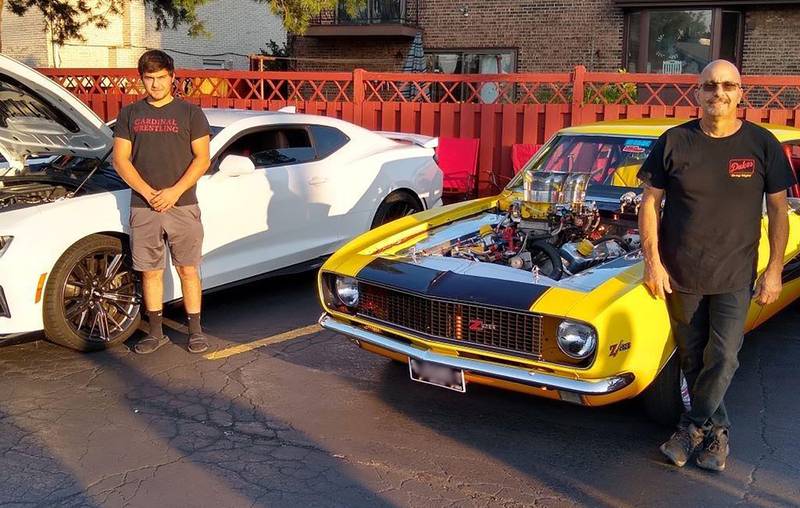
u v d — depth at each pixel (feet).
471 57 60.75
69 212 17.12
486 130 34.17
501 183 33.96
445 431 14.28
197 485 12.28
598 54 56.44
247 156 21.20
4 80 17.46
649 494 12.11
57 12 45.85
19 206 17.38
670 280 12.44
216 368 17.25
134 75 42.75
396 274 14.19
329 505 11.73
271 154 21.84
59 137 19.69
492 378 12.96
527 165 19.51
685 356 12.82
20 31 84.79
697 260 12.02
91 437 13.89
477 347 13.11
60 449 13.42
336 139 23.91
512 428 14.42
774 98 31.55
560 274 14.12
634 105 31.78
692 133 12.00
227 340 19.12
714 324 12.19
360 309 14.84
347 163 23.59
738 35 53.47
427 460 13.17
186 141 17.25
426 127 35.50
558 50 57.62
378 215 24.54
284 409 15.17
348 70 64.34
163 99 17.16
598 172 18.24
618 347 12.14
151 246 17.39
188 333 19.17
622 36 55.67
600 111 32.32
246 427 14.38
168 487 12.19
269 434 14.11
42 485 12.22
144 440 13.80
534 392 12.86
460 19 60.44
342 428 14.37
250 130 21.36
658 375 13.33
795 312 21.34
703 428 12.88
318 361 17.75
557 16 57.31
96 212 17.51
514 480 12.51
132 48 87.35
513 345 12.85
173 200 16.99
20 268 16.11
